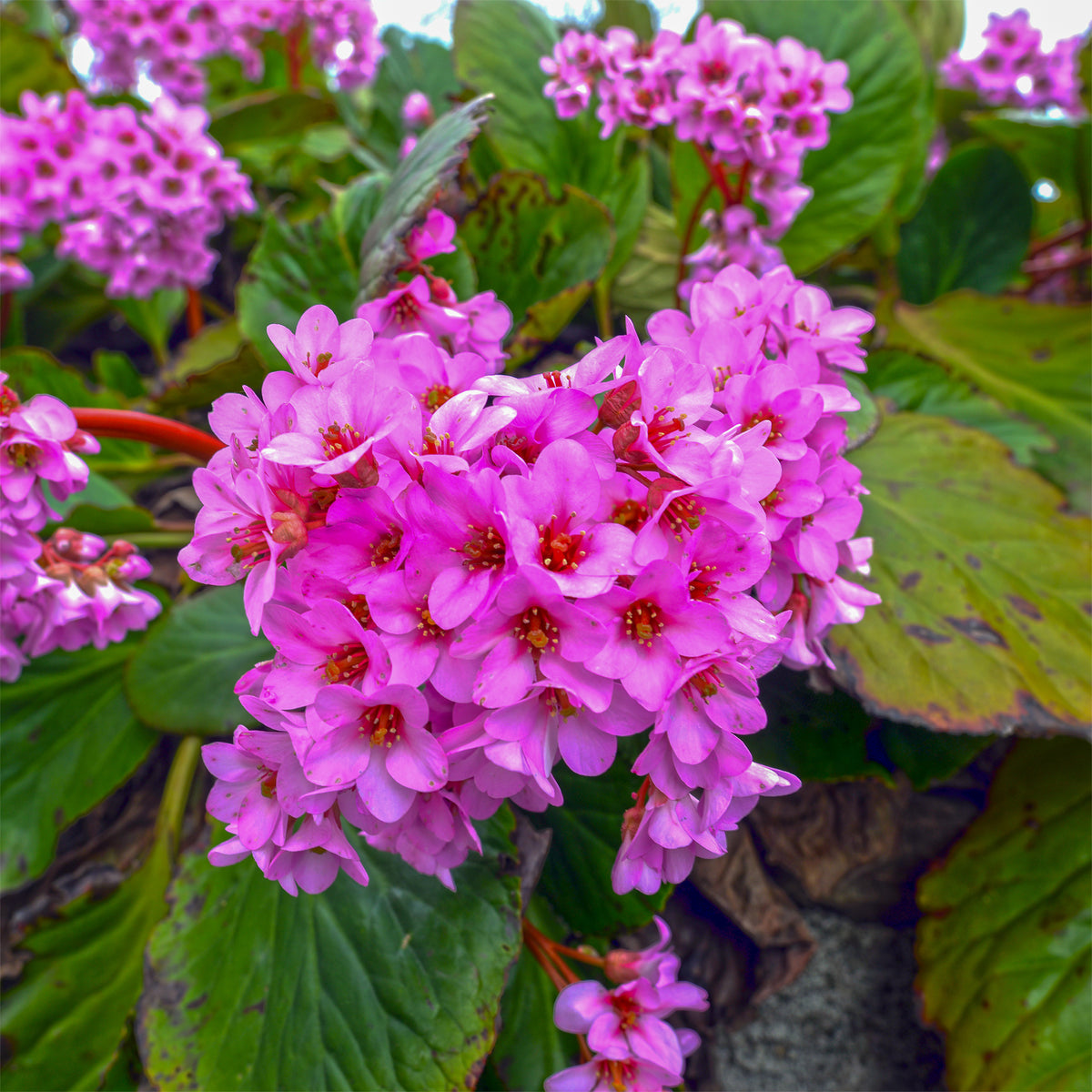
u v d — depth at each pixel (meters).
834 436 0.25
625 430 0.21
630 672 0.20
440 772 0.21
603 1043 0.26
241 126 0.52
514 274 0.39
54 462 0.27
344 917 0.29
